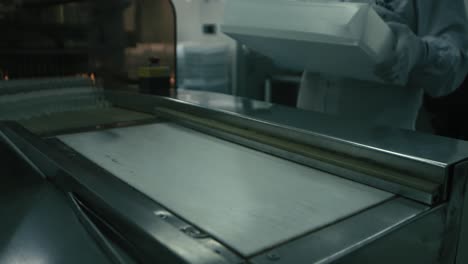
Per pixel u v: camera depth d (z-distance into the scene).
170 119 1.11
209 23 4.14
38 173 0.78
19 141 0.88
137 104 1.26
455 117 1.56
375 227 0.49
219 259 0.40
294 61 1.08
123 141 0.90
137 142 0.89
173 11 1.55
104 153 0.81
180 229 0.49
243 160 0.77
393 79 0.89
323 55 0.91
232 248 0.44
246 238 0.46
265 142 0.84
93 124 1.06
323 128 0.82
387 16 1.06
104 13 1.45
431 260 0.57
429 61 0.91
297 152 0.77
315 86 1.40
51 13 1.34
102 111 1.25
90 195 0.59
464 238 0.62
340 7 0.79
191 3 4.25
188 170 0.71
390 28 0.85
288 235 0.47
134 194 0.58
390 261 0.49
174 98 1.16
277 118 0.91
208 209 0.55
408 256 0.52
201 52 3.47
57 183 0.72
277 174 0.70
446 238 0.59
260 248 0.44
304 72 1.46
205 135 0.96
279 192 0.61
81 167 0.69
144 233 0.46
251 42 1.08
